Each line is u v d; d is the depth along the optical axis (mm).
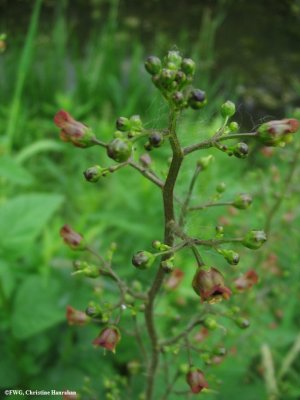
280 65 598
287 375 216
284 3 712
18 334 188
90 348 208
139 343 137
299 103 537
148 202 255
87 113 456
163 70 94
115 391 152
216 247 107
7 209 190
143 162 121
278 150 199
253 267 204
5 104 455
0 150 219
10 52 513
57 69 490
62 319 191
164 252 106
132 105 425
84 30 639
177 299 200
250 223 213
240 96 542
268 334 209
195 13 693
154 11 693
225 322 196
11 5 668
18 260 224
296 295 224
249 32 656
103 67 496
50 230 266
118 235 259
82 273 125
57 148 325
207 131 122
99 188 331
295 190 198
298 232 214
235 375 196
